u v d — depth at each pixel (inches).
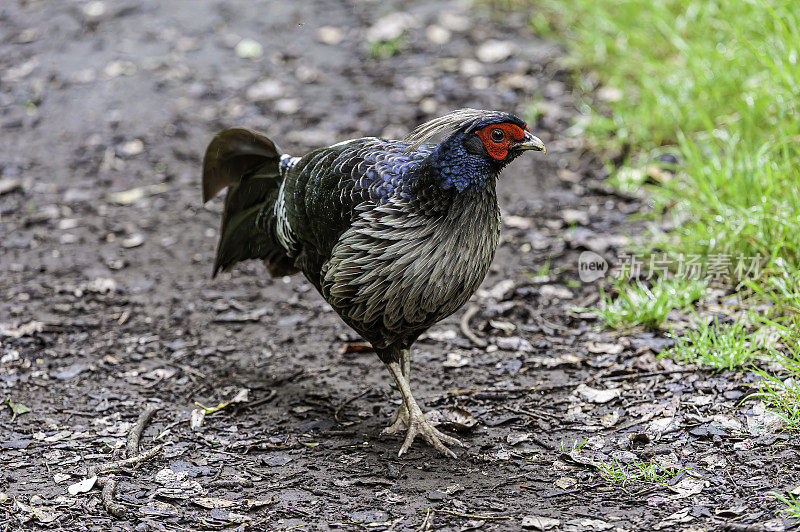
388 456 289.3
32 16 682.2
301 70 597.3
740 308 354.9
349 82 579.8
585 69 560.4
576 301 383.9
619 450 281.1
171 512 261.0
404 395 295.1
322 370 349.1
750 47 420.2
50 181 513.3
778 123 408.8
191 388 338.0
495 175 275.6
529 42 599.8
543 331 363.9
